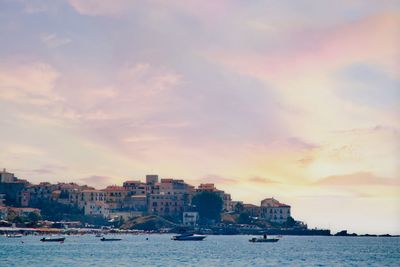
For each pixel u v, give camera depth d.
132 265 189.88
